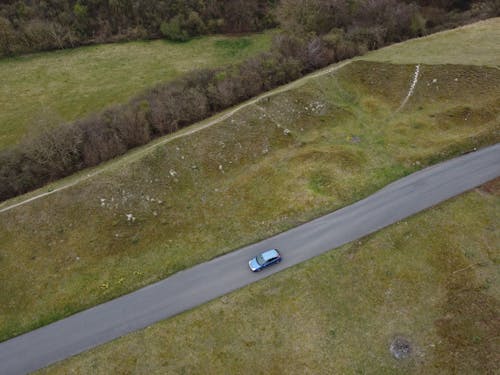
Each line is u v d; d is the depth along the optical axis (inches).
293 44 2005.4
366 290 1047.0
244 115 1605.6
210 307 1047.6
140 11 2532.0
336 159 1427.2
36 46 2399.1
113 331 1021.8
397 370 891.4
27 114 1900.8
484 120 1519.4
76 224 1286.9
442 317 970.7
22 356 994.1
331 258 1124.5
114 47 2480.3
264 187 1371.8
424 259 1100.5
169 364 948.0
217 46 2480.3
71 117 1857.8
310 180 1366.9
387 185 1328.7
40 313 1077.1
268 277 1098.7
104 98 1988.2
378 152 1461.6
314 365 917.8
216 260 1160.8
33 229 1284.4
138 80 2134.6
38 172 1478.8
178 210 1325.0
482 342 909.8
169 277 1132.5
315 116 1648.6
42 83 2142.0
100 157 1530.5
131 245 1229.1
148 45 2506.2
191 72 1950.1
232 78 1811.0
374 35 2096.5
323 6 2244.1
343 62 1946.4
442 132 1514.5
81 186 1365.7
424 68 1761.8
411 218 1206.3
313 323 992.9
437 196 1267.2
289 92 1692.9
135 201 1337.4
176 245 1217.4
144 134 1587.1
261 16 2684.5
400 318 981.8
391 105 1690.5
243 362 938.1
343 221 1223.5
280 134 1568.7
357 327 975.6
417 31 2237.9
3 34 2304.4
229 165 1471.5
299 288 1066.1
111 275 1150.3
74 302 1091.9
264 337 977.5
